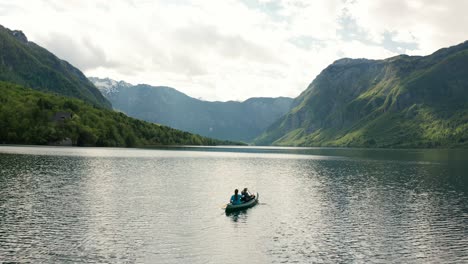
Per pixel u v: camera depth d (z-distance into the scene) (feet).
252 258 113.50
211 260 111.14
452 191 247.50
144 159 494.18
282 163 520.42
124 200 196.03
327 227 151.12
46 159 418.31
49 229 138.10
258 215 171.73
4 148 635.66
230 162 515.09
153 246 122.62
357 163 526.98
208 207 185.88
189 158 562.25
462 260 114.42
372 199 215.92
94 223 148.46
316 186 270.46
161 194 218.38
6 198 189.67
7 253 112.37
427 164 505.25
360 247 125.59
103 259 109.60
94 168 343.67
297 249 122.72
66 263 105.70
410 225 155.22
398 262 112.16
